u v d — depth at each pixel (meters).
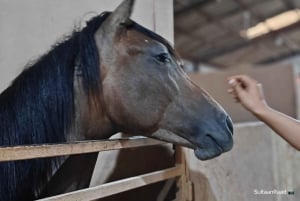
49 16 1.27
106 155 1.22
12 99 0.80
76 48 0.84
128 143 0.90
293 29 8.73
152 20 1.35
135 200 1.24
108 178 1.23
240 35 8.62
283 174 1.69
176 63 0.91
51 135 0.79
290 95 2.83
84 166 0.90
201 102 0.87
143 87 0.84
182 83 0.88
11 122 0.78
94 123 0.86
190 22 6.95
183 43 8.34
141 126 0.86
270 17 8.03
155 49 0.86
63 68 0.82
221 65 11.29
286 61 11.84
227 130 0.88
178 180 1.14
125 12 0.84
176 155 1.13
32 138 0.77
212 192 1.22
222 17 7.04
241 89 0.79
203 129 0.86
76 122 0.84
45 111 0.79
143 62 0.85
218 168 1.25
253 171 1.44
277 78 2.87
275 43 9.73
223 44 9.16
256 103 0.76
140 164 1.28
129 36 0.87
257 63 12.07
